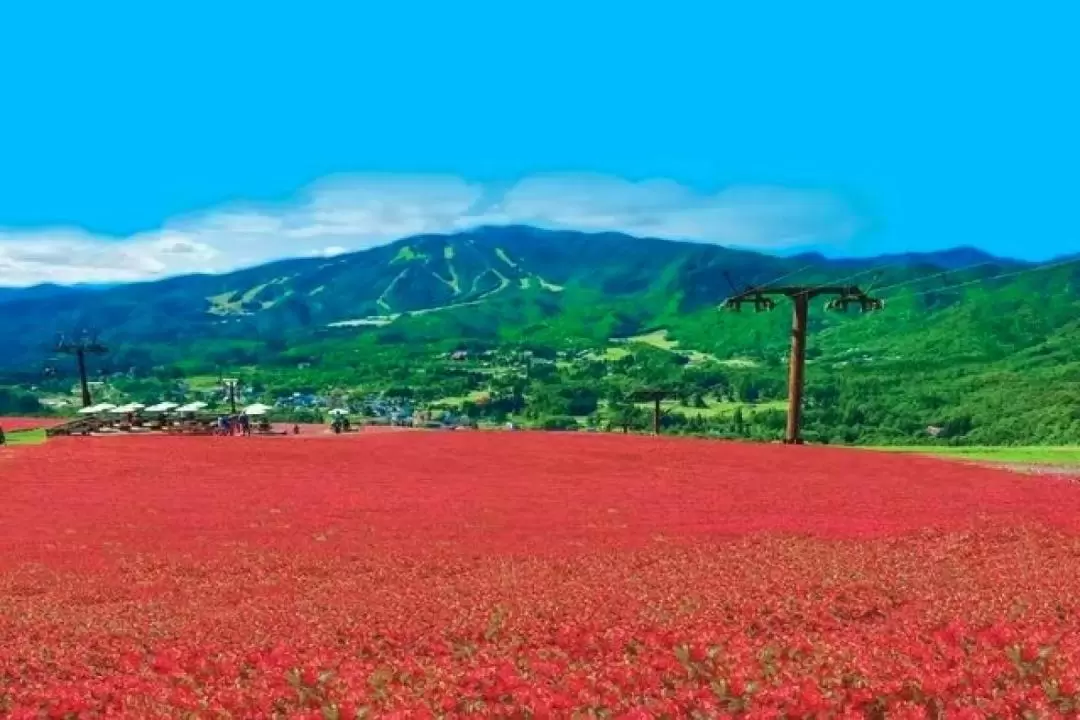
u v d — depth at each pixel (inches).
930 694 535.8
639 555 1112.8
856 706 539.2
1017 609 744.3
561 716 538.3
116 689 649.0
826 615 777.6
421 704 561.0
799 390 2573.8
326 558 1165.1
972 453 2407.7
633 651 693.9
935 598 818.8
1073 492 1571.1
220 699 603.5
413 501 1637.6
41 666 717.3
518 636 744.3
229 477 2007.9
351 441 2696.9
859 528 1252.5
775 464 2054.6
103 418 4889.3
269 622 837.8
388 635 772.0
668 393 5777.6
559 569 1042.1
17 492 1802.4
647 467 2057.1
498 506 1562.5
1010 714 503.2
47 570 1126.4
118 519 1492.4
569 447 2442.2
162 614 893.8
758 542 1173.7
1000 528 1214.9
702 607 808.3
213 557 1189.1
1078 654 588.7
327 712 556.1
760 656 633.0
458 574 1045.8
